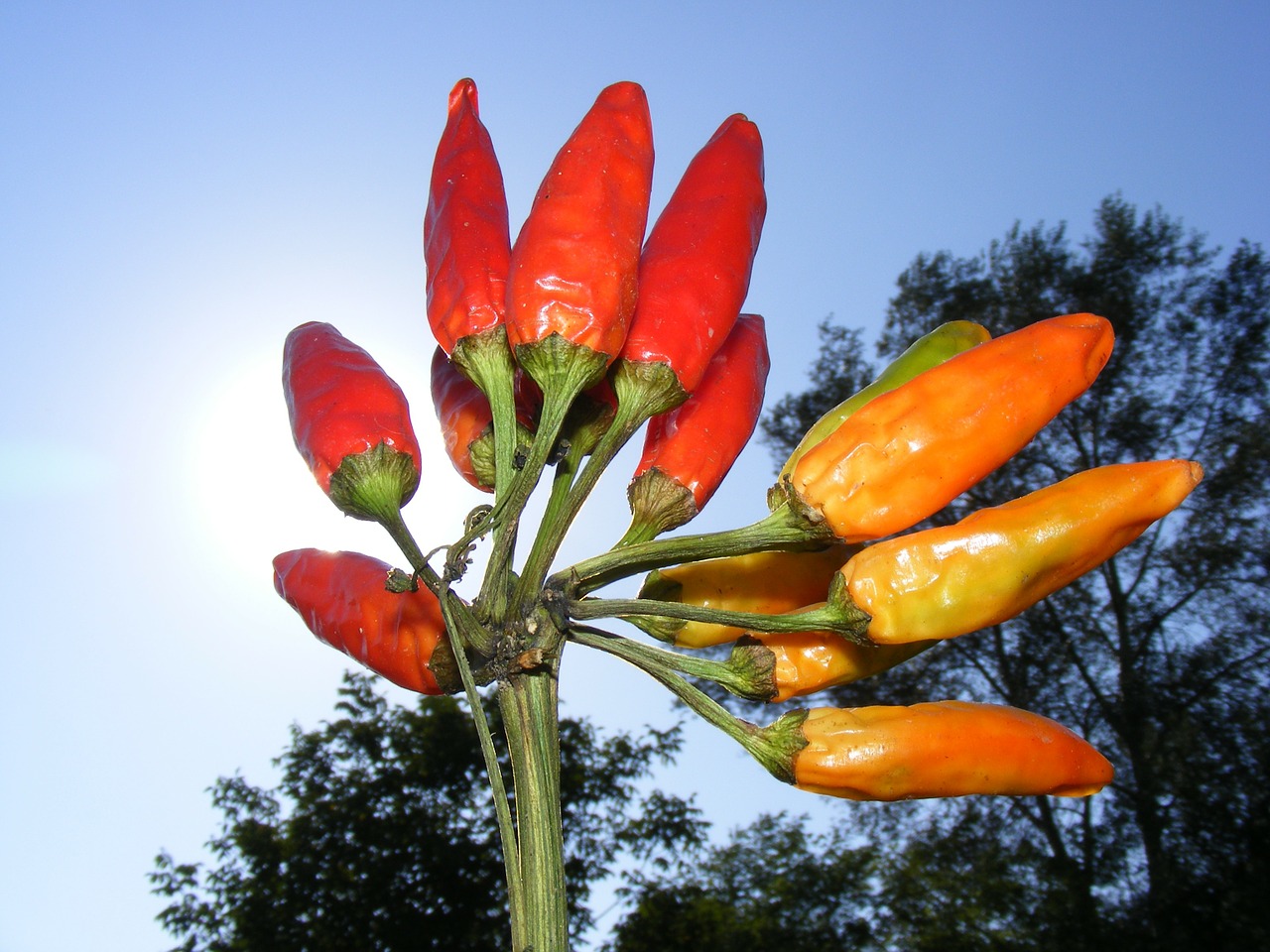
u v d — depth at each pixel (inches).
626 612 8.4
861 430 8.7
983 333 10.7
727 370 10.5
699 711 8.7
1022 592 8.5
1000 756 8.6
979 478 8.6
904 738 8.5
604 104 9.7
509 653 8.2
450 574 8.2
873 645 8.6
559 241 8.9
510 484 8.7
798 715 8.7
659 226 10.2
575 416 9.6
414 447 9.1
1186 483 8.5
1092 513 8.5
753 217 10.4
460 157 10.6
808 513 8.5
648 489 9.9
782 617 8.5
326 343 10.0
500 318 9.4
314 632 10.6
